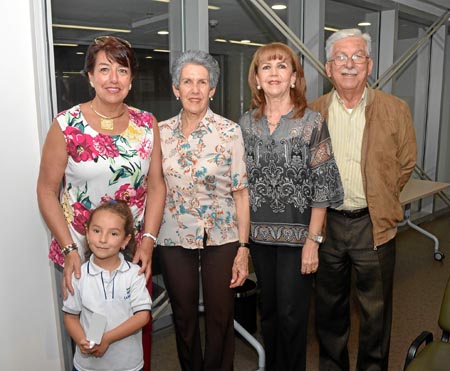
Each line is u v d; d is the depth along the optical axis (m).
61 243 1.65
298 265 1.96
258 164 1.91
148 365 2.03
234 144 1.86
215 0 2.92
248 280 2.97
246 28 3.17
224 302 1.97
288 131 1.85
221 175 1.85
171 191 1.87
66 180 1.69
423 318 3.09
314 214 1.89
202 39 2.76
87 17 2.37
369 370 2.25
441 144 5.56
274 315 2.13
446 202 5.50
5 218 1.94
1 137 1.88
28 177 1.98
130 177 1.70
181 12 2.79
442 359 1.78
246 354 2.71
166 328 2.98
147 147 1.74
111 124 1.66
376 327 2.18
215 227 1.89
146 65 2.76
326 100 2.16
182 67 1.78
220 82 3.14
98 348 1.58
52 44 2.03
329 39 2.08
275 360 2.21
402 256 4.36
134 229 1.77
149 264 1.77
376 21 4.33
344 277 2.24
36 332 2.11
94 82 1.60
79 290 1.64
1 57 1.85
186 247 1.90
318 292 2.29
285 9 3.42
